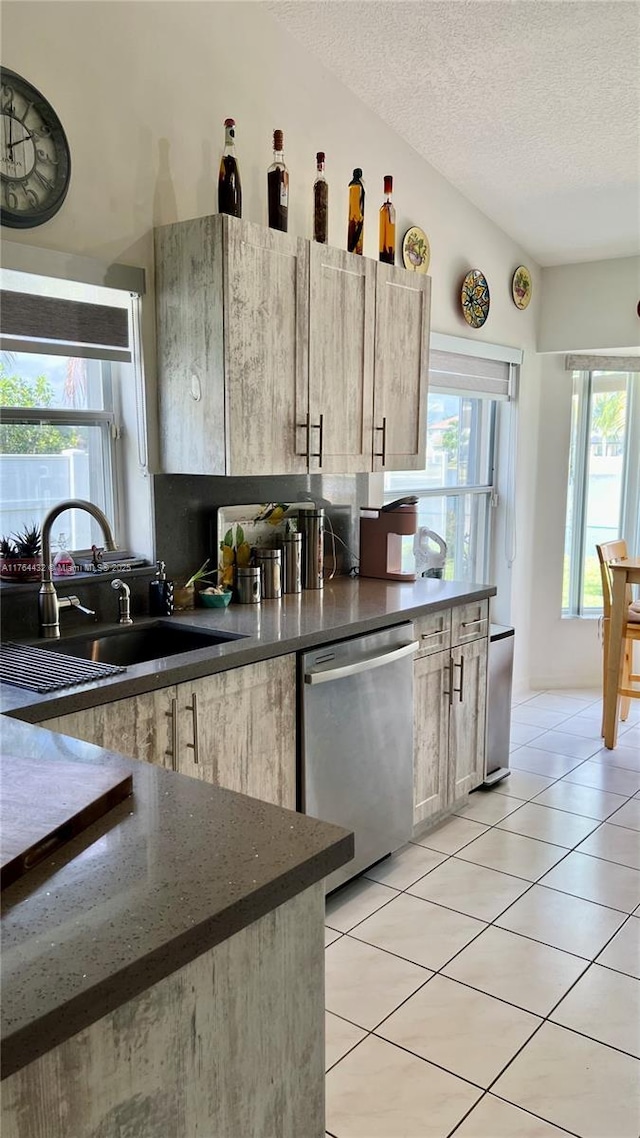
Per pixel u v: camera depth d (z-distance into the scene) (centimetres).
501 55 298
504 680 367
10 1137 80
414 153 369
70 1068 85
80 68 234
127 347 258
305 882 107
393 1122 181
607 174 378
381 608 288
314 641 251
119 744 199
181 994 96
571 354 495
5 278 226
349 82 325
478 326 425
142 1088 93
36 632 238
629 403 520
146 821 117
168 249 255
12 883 100
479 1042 206
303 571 324
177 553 281
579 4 266
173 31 259
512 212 421
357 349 299
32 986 81
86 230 240
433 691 313
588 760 400
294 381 272
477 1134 178
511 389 472
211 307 247
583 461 519
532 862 297
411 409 335
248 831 115
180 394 260
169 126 261
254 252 251
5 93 215
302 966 114
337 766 266
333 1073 195
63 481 261
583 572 532
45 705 179
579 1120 182
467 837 317
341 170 329
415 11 278
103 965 84
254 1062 108
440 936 251
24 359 245
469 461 471
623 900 272
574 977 231
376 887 280
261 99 292
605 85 310
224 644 235
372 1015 215
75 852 108
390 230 320
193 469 260
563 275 480
